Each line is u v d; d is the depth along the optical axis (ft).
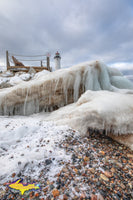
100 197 3.41
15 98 13.01
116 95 9.09
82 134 7.29
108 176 4.25
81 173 4.34
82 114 8.06
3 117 11.88
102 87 13.80
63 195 3.43
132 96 8.84
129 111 7.02
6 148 5.73
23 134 7.20
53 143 6.23
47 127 8.34
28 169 4.37
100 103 8.10
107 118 7.07
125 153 5.77
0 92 13.60
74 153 5.54
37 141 6.45
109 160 5.17
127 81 15.65
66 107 11.94
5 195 3.41
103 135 7.46
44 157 5.03
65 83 12.71
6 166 4.36
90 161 5.04
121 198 3.46
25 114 13.39
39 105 13.44
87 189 3.67
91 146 6.24
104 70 13.76
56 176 4.15
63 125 8.43
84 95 10.55
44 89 12.92
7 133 6.98
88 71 12.85
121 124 6.73
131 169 4.66
